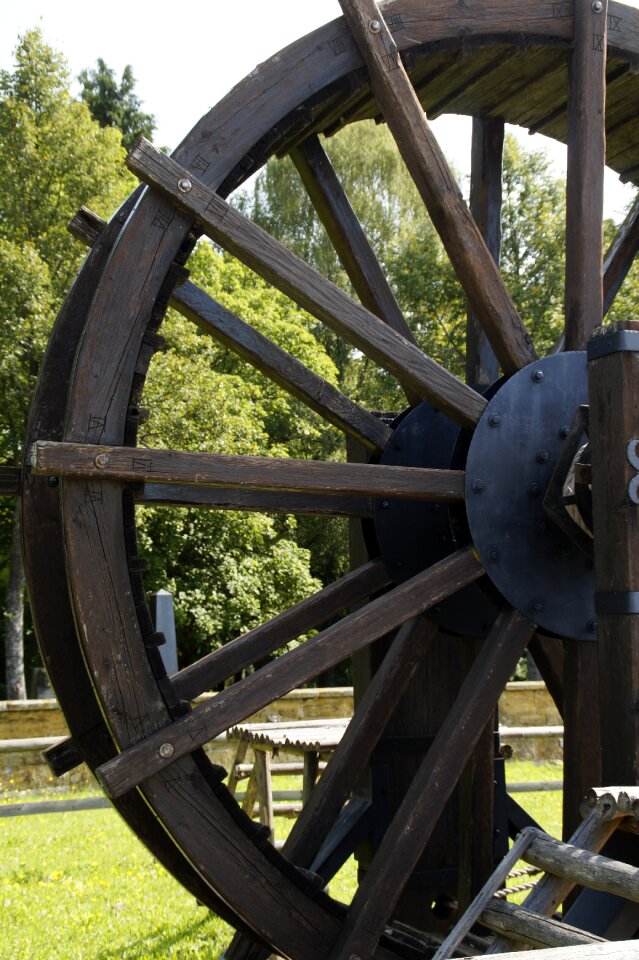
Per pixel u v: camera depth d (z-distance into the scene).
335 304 3.82
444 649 5.10
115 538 3.55
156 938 5.43
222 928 5.59
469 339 5.41
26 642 22.31
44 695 20.28
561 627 4.07
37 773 11.05
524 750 12.49
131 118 29.16
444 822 5.00
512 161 21.58
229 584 18.73
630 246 5.75
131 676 3.56
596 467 3.62
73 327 4.32
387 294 5.03
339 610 4.65
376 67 3.94
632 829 3.04
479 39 4.23
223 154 3.81
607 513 3.56
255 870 3.70
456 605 4.61
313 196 5.01
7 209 17.86
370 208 27.28
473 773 4.65
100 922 5.77
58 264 17.81
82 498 3.50
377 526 4.72
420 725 5.01
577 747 4.15
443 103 5.00
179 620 19.17
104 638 3.52
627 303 17.64
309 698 12.61
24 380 16.98
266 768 6.55
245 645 4.47
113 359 3.61
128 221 3.65
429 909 4.92
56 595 4.23
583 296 4.35
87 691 4.28
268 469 3.62
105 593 3.52
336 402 4.73
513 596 3.96
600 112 4.39
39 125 18.20
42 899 6.34
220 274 23.67
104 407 3.58
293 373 4.64
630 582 3.47
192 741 3.52
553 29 4.36
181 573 19.66
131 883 6.70
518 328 4.13
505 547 3.96
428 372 3.92
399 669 4.52
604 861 2.79
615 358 3.55
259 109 3.87
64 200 18.00
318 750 5.64
